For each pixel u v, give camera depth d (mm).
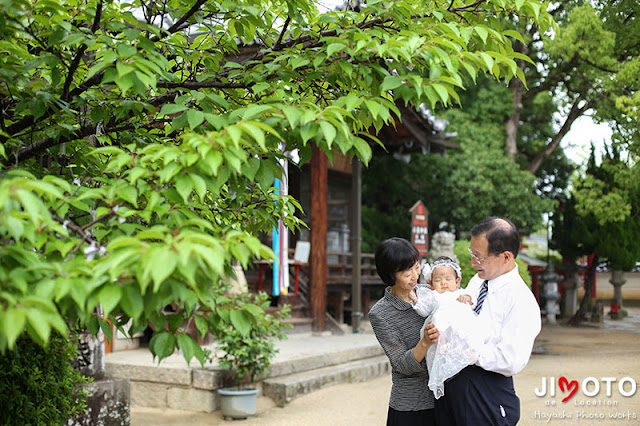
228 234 1883
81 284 1716
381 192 17531
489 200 16531
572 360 9891
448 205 17156
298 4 2842
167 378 7047
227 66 2744
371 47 2422
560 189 21469
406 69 2602
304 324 11039
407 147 15633
